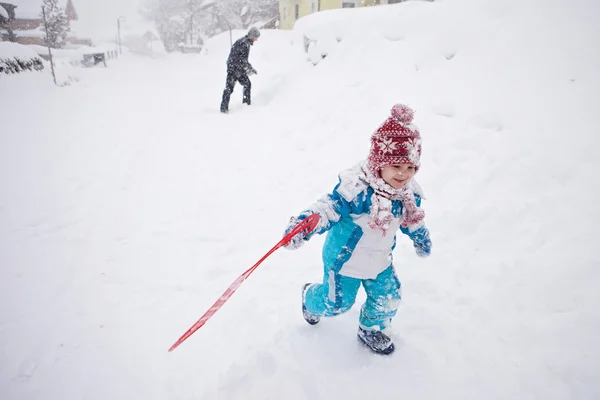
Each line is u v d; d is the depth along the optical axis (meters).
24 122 7.80
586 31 4.79
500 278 2.82
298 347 2.32
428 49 6.16
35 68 12.49
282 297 2.82
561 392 1.98
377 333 2.27
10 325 2.57
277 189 4.66
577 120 4.08
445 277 2.92
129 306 2.78
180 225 3.92
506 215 3.43
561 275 2.71
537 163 3.83
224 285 3.01
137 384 2.15
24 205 4.26
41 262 3.27
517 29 5.38
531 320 2.44
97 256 3.38
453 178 4.11
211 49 29.19
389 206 1.93
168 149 6.25
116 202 4.40
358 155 5.14
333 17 8.77
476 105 4.90
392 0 19.16
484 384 2.06
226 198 4.49
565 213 3.27
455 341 2.35
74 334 2.51
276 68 12.52
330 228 2.05
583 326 2.32
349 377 2.12
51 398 2.07
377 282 2.18
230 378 2.13
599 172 3.53
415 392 2.03
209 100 10.95
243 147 6.14
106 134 7.15
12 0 36.09
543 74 4.73
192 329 1.74
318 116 6.64
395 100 5.91
